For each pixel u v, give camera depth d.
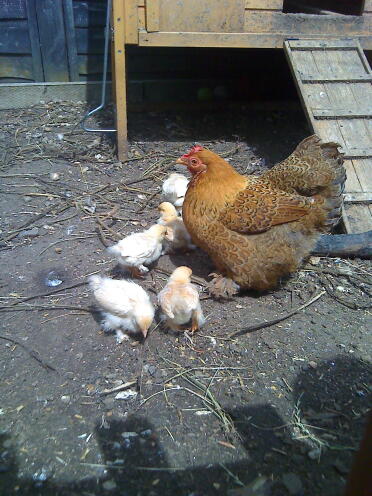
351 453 0.59
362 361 0.74
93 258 1.00
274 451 0.59
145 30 1.28
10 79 1.95
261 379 0.70
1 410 0.64
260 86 2.02
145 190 1.30
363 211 1.07
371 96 1.25
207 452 0.59
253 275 0.86
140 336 0.78
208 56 1.97
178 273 0.82
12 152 1.52
